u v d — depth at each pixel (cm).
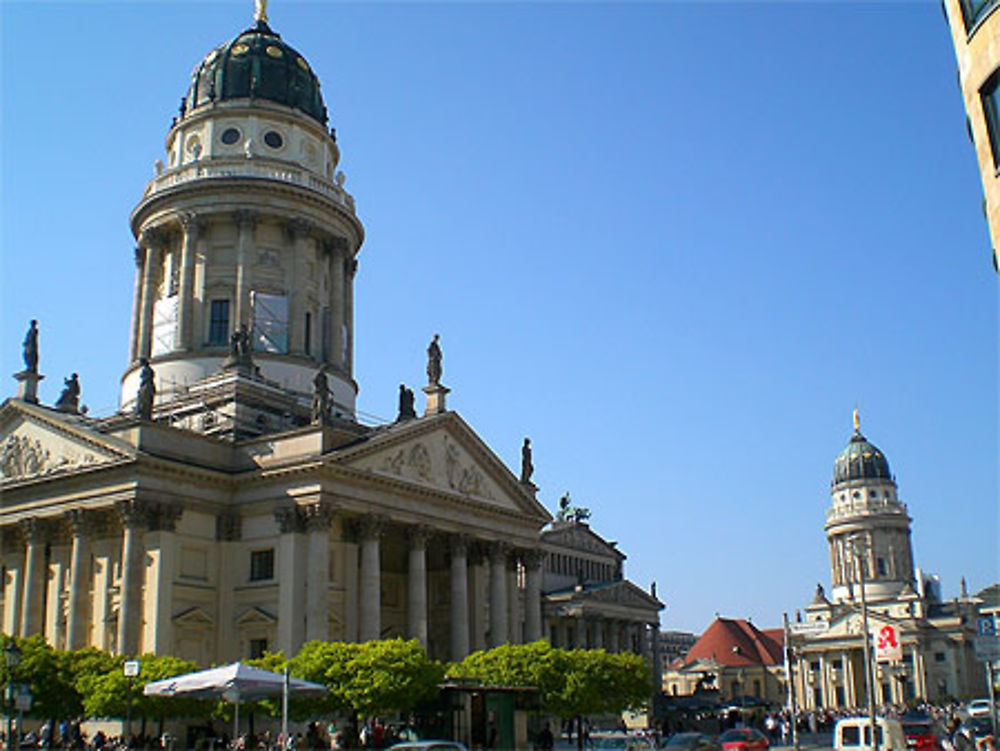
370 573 8750
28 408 9038
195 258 10956
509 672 8238
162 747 7019
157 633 8050
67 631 8494
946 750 6241
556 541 16100
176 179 11381
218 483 8769
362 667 6738
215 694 5912
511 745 7400
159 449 8450
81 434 8612
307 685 5438
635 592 16412
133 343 11388
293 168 11475
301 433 8762
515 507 10612
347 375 11394
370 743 7175
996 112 4228
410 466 9350
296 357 10788
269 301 10862
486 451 10256
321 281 11475
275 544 8562
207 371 10481
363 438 9144
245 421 9606
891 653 5638
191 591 8419
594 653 8688
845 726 6228
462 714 7206
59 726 7650
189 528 8531
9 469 9125
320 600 8262
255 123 11638
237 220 10981
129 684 6131
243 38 12250
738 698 14838
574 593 15362
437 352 10206
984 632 4825
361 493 8819
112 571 8419
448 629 10094
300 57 12406
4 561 9106
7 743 6812
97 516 8556
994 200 4244
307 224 11238
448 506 9719
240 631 8531
